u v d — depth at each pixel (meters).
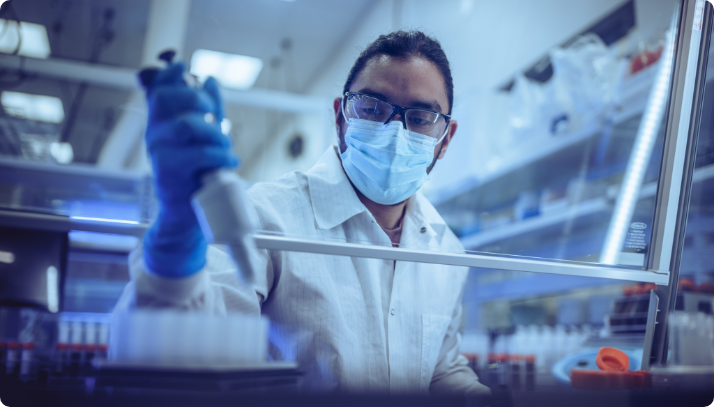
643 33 2.82
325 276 1.23
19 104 2.60
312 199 1.33
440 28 3.63
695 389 0.90
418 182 1.39
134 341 0.60
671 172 1.16
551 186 3.57
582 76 3.05
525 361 1.72
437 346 1.40
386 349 1.28
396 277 1.36
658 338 1.14
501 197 4.03
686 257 2.20
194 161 0.62
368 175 1.34
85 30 2.59
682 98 1.18
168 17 2.51
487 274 4.01
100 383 0.58
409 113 1.32
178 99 0.64
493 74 4.13
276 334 1.18
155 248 0.70
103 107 2.76
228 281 1.05
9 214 0.79
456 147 3.84
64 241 1.61
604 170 3.00
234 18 2.60
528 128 3.42
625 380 0.92
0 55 2.35
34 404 0.69
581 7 3.33
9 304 1.52
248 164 3.23
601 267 1.08
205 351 0.61
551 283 3.48
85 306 3.02
